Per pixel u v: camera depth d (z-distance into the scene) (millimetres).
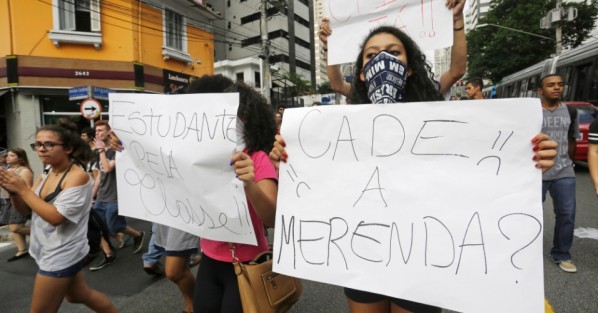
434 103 1292
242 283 1571
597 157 2805
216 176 1583
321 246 1423
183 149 1655
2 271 4195
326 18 2105
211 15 17484
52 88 12242
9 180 1965
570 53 10695
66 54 12461
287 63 42000
